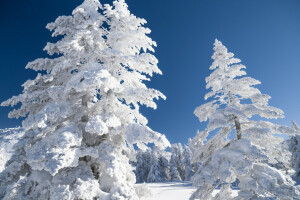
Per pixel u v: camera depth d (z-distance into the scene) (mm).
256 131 7555
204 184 7902
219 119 7520
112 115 7855
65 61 7844
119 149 8289
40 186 7199
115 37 9125
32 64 9188
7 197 8102
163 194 22172
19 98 8242
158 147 7531
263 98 8148
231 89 8594
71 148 7012
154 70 9594
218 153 7820
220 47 9719
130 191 6996
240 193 7207
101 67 7836
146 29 9367
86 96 9055
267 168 7383
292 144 28875
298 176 27344
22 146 8586
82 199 6582
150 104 9242
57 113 7203
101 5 10086
